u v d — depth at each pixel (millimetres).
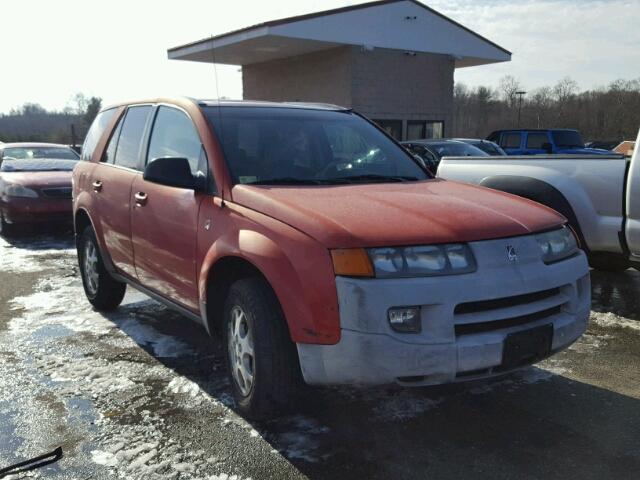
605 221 5125
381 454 3014
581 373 4008
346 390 3719
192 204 3715
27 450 3061
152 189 4199
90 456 3000
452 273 2828
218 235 3406
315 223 2908
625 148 18203
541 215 3373
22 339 4699
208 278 3492
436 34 19516
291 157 3939
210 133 3816
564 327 3127
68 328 4977
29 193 9500
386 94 19078
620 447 3066
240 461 2955
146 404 3568
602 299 5688
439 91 20531
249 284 3195
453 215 3100
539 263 3086
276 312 3082
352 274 2748
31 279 6801
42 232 10422
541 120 59656
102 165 5176
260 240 3086
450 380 2836
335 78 18594
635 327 4922
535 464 2914
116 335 4789
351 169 4121
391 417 3398
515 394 3688
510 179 5648
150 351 4430
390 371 2736
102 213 4973
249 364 3270
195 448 3070
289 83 20266
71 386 3816
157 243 4113
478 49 20812
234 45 17406
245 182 3578
